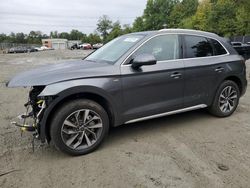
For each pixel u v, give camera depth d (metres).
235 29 37.03
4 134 4.51
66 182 3.13
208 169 3.36
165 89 4.29
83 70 3.73
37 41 112.31
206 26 40.91
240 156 3.69
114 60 4.04
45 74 3.64
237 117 5.28
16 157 3.72
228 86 5.13
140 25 72.56
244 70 5.36
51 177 3.23
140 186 3.03
